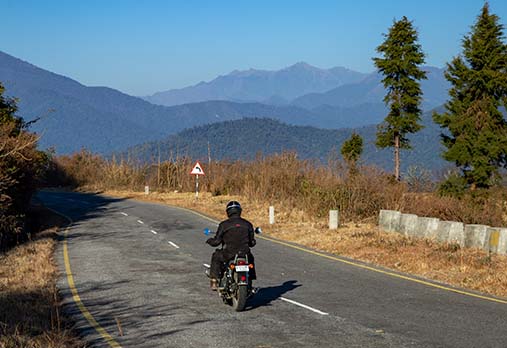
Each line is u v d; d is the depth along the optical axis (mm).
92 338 8242
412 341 7762
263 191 35625
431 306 10117
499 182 38531
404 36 51844
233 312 9773
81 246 19938
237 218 10281
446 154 40375
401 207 24391
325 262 15812
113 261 16250
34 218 31453
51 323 8867
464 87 41344
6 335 7805
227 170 48531
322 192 27047
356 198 25719
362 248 17750
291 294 11336
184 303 10562
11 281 12625
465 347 7453
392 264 15195
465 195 36688
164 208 38375
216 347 7629
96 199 48969
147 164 65438
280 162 36594
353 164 27297
